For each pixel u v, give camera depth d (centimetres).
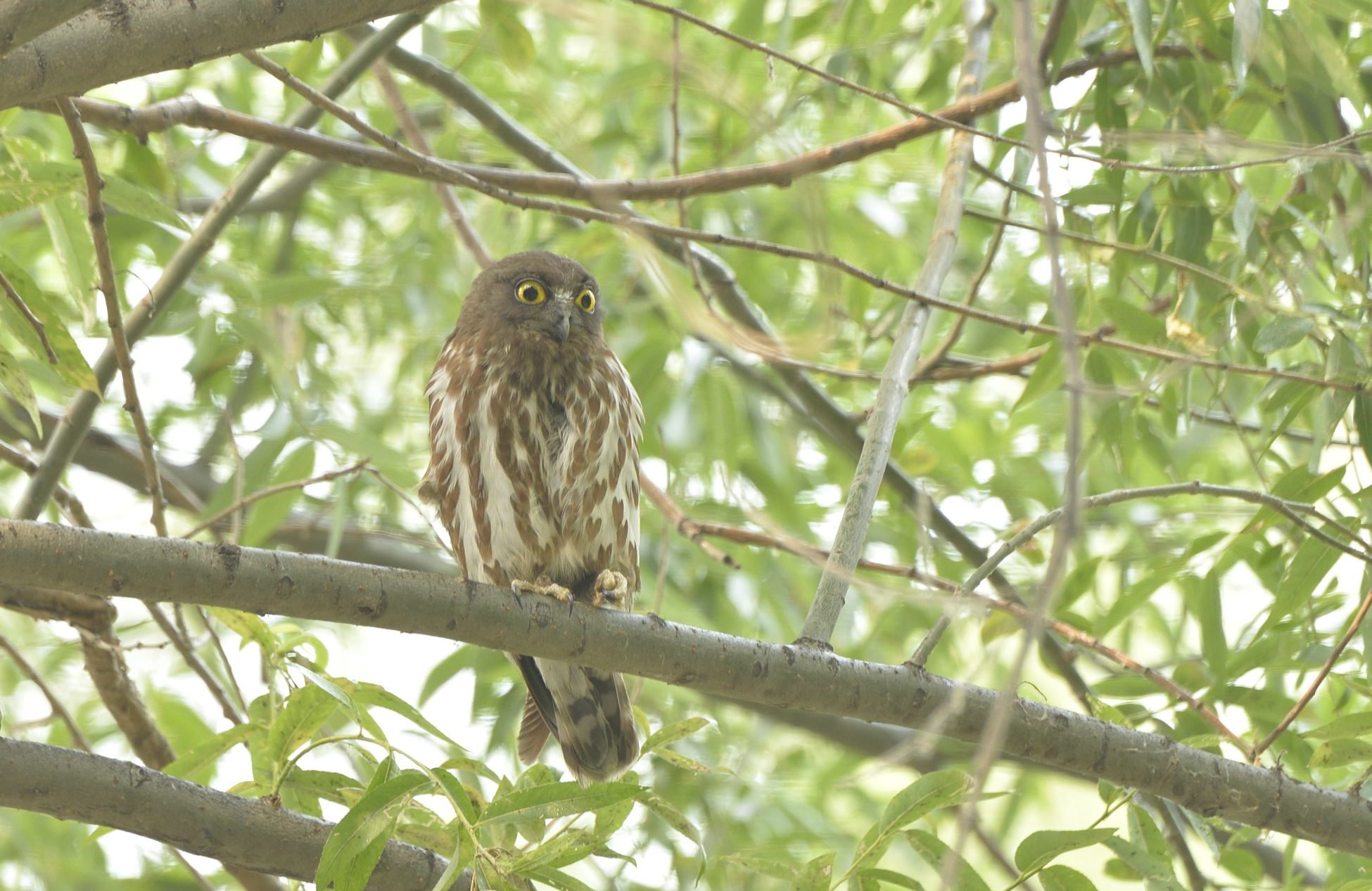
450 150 1166
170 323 1195
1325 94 909
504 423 907
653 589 1233
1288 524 867
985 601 655
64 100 636
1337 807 705
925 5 1083
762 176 939
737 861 648
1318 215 926
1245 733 855
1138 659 1298
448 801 563
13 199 671
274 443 1084
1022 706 674
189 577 571
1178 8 916
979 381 1448
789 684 657
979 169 930
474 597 630
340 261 1466
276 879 816
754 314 1134
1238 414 1079
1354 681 753
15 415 1181
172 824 607
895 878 623
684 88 1196
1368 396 780
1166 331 895
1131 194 982
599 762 884
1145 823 696
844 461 1383
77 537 555
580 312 947
